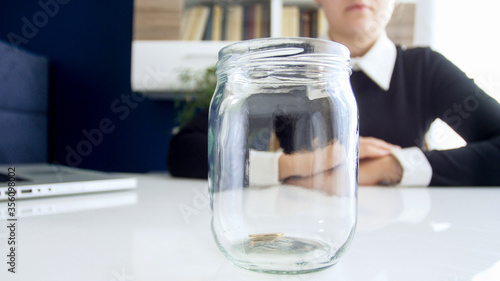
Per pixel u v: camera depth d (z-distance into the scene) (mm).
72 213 361
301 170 257
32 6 1404
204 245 254
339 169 255
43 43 1412
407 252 237
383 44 1107
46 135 1363
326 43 245
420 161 614
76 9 1404
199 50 1199
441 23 1286
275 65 245
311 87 263
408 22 1251
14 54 1187
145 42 1202
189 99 1266
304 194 255
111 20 1397
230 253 212
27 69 1249
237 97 269
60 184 465
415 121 1038
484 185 614
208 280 195
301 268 201
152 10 1206
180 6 1207
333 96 259
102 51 1404
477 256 229
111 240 265
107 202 428
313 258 203
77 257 227
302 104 261
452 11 1292
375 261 221
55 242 259
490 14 1312
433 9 1245
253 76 254
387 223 317
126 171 1403
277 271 200
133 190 543
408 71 1083
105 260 223
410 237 271
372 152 635
